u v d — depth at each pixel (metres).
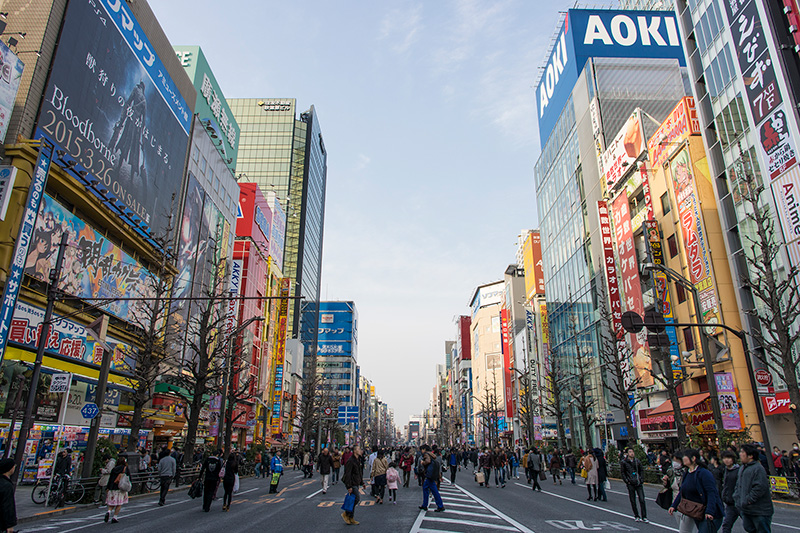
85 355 26.91
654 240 36.06
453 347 167.12
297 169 115.44
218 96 55.94
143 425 33.75
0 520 7.06
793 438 26.38
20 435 15.19
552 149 63.12
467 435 126.44
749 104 27.84
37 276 23.41
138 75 33.00
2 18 24.83
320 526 11.66
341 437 103.62
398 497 19.97
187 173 41.69
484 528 11.32
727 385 21.44
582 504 16.83
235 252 57.34
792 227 24.83
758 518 6.85
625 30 55.62
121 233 31.11
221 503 17.33
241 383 50.69
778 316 20.06
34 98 23.98
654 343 19.31
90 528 11.55
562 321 58.50
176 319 38.38
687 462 7.30
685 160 33.47
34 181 20.23
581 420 52.16
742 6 28.47
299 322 103.19
